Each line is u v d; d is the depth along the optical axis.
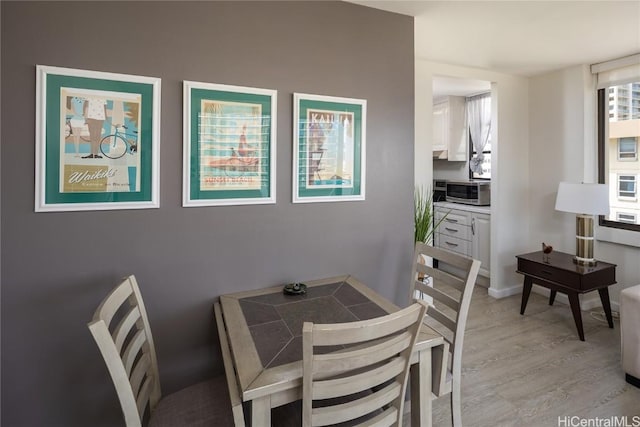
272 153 1.86
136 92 1.57
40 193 1.44
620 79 3.05
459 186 4.40
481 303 3.57
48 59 1.43
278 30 1.85
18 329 1.45
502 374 2.32
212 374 1.80
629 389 2.14
